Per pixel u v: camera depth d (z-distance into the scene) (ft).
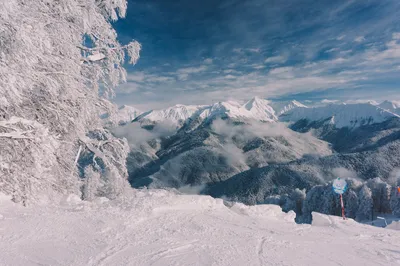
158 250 15.23
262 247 17.20
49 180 31.60
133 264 13.30
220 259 14.46
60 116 35.83
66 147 41.04
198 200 27.07
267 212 29.89
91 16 37.04
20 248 14.67
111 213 21.38
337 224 27.66
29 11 26.12
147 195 27.20
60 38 33.06
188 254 14.97
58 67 33.91
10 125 27.45
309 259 15.75
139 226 19.29
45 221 19.16
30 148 27.48
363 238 22.25
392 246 19.92
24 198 26.61
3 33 21.24
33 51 24.73
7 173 26.91
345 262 15.76
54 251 14.49
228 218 24.48
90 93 41.04
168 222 20.76
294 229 23.75
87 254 14.28
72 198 31.81
